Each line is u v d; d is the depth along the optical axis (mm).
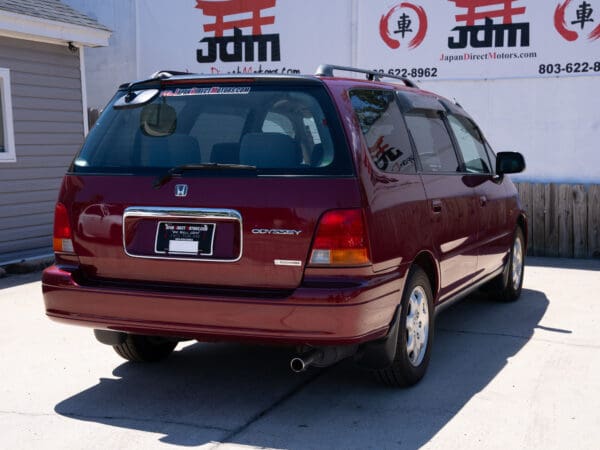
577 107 10539
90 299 4293
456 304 7379
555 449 3852
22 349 5773
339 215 3916
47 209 10438
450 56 11094
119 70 13070
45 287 4441
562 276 8992
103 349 5770
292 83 4305
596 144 10508
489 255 6328
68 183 4492
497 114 10922
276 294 3980
